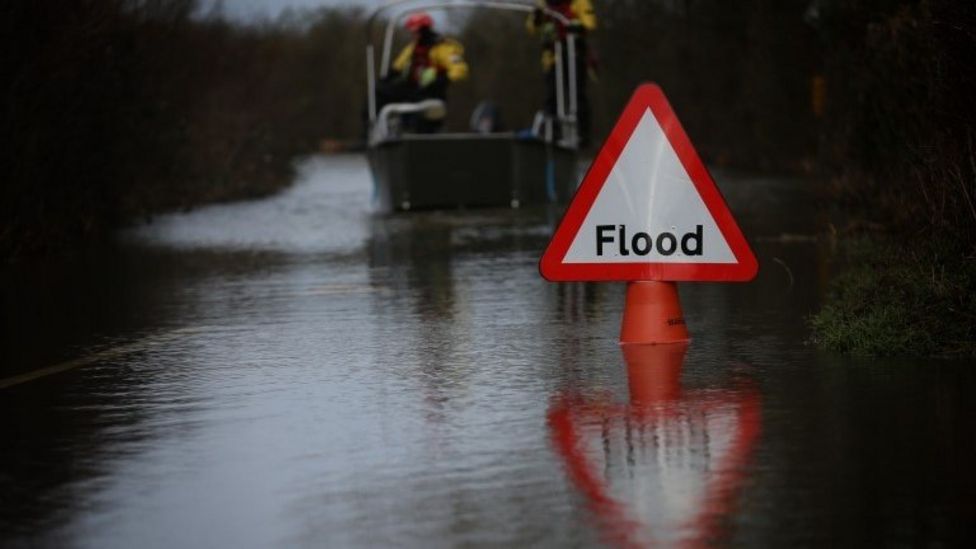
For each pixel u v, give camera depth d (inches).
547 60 1720.0
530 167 1624.0
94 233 1419.8
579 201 677.3
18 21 1162.0
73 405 581.6
